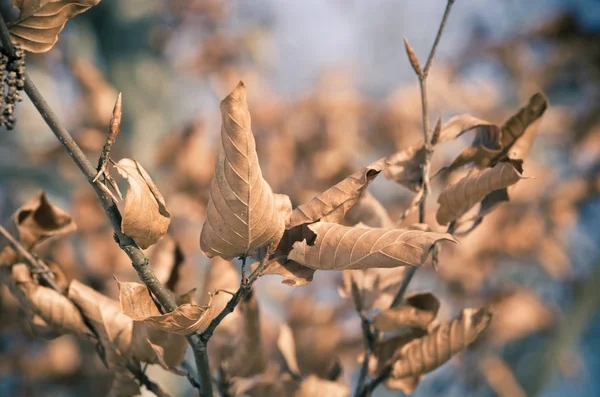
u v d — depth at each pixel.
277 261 0.57
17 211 0.66
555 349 1.83
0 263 0.65
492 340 1.54
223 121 0.53
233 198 0.55
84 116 1.46
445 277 1.52
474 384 1.58
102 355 0.64
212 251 0.57
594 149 1.83
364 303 0.66
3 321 1.28
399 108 1.79
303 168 1.54
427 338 0.64
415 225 0.62
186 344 0.62
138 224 0.55
